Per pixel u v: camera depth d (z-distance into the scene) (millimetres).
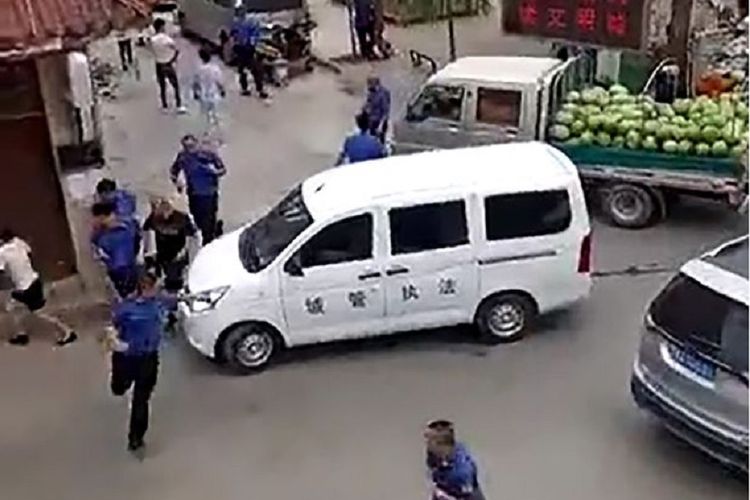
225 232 19812
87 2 16844
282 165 22891
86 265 18875
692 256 18703
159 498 13672
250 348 15891
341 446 14383
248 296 15625
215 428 14867
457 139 20344
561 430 14477
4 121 17797
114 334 14438
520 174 16000
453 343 16438
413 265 15758
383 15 30562
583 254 16219
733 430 12656
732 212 20078
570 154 19781
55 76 22375
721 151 18938
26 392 15828
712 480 13445
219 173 18828
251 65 27078
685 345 13062
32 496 13836
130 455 14445
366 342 16531
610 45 22562
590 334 16531
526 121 19781
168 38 26094
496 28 30844
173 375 15977
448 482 10727
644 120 19484
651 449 14039
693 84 22391
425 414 14922
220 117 25828
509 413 14867
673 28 22281
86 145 22922
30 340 16969
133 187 22000
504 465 13867
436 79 20453
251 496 13594
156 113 26203
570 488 13438
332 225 15570
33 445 14750
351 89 27219
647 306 16812
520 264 16016
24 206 18172
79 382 15961
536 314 16359
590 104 19953
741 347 12578
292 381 15758
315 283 15672
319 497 13500
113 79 28219
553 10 23125
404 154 19844
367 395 15383
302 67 28156
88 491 13867
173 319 16703
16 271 16844
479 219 15766
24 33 16234
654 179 19328
